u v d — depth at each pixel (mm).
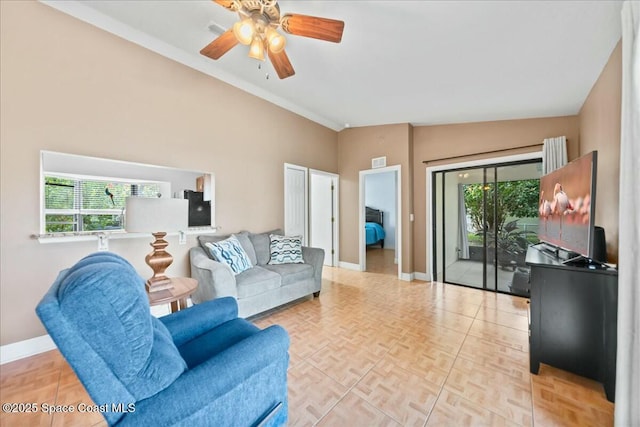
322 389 1580
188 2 1961
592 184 1562
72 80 2088
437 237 4020
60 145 2037
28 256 1923
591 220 1562
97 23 2178
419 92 2859
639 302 1157
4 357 1833
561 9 1505
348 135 4762
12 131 1849
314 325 2447
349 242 4785
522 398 1498
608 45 1795
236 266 2645
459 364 1830
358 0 1679
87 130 2160
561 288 1630
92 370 702
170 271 2643
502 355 1940
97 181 2213
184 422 808
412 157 4164
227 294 2246
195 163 2854
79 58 2115
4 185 1828
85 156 2146
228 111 3164
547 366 1803
